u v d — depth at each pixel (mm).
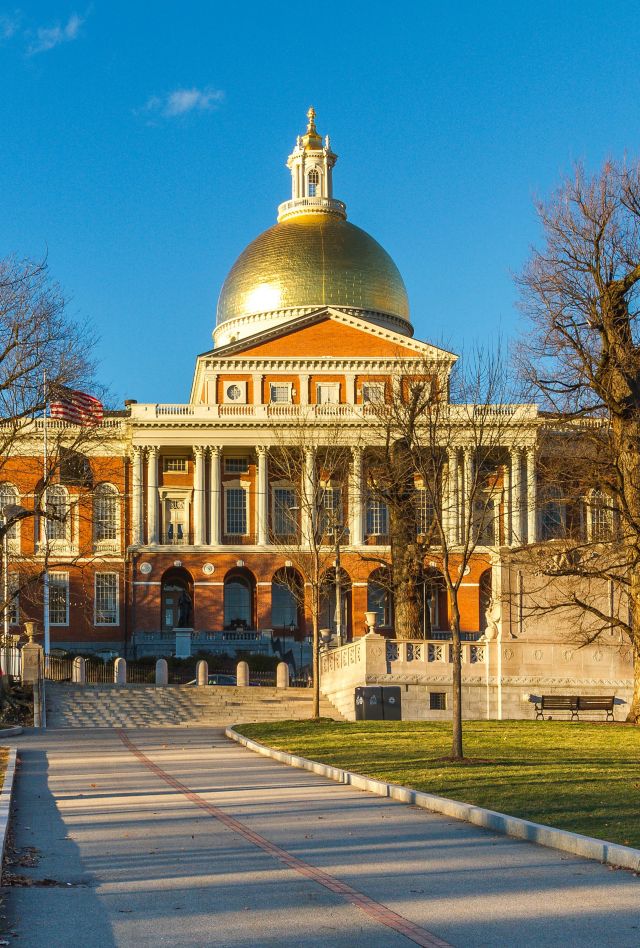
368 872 14906
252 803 22172
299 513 88562
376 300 109625
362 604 93938
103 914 12648
